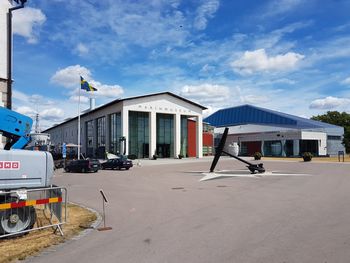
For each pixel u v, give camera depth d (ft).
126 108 173.37
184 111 195.21
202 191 53.36
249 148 231.91
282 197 44.83
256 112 261.24
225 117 286.05
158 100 184.55
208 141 231.91
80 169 108.58
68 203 43.78
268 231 26.21
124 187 62.08
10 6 45.65
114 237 25.72
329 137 222.48
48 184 27.61
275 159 170.71
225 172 94.12
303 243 22.65
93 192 55.26
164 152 192.24
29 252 21.97
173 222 30.55
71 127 263.49
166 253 21.35
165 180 74.28
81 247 23.18
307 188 54.49
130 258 20.53
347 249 21.13
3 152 25.27
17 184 25.73
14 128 27.35
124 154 169.89
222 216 32.68
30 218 26.89
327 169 98.43
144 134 185.47
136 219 32.42
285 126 226.58
